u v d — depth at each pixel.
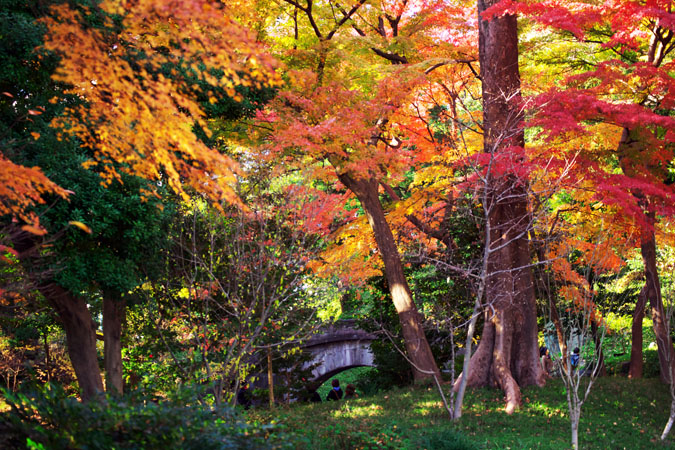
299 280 11.66
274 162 11.88
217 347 12.47
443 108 17.05
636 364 16.80
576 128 11.60
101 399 6.03
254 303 10.40
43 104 9.12
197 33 5.64
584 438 10.46
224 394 10.84
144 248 10.95
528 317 14.27
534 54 17.28
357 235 17.66
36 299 11.64
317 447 8.36
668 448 10.09
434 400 12.82
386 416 11.27
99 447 5.11
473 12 18.03
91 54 6.15
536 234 15.34
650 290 15.24
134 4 5.54
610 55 17.20
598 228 15.19
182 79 9.23
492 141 12.84
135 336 15.38
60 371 17.12
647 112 11.66
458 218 16.59
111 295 10.66
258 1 13.85
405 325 15.36
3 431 5.71
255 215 11.23
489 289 13.99
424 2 16.27
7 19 8.48
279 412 11.12
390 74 13.80
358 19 16.73
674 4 12.88
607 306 18.98
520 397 12.66
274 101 12.59
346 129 12.09
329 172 14.33
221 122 13.27
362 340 25.52
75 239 9.38
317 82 13.34
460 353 18.05
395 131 17.80
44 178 6.35
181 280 12.09
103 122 7.50
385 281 18.47
